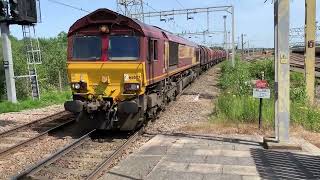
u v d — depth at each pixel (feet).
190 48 93.86
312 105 58.65
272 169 29.32
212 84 107.34
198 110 60.64
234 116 48.88
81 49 44.27
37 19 78.13
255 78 115.03
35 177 29.07
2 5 70.08
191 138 40.60
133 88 42.91
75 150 37.50
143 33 43.29
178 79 76.79
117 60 43.27
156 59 49.55
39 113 61.87
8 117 57.93
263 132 42.96
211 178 27.40
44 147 39.11
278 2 35.50
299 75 93.20
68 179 29.22
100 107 43.14
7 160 34.71
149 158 32.91
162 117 54.80
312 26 61.93
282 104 35.96
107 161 32.17
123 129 43.42
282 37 35.65
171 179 27.37
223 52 286.46
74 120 52.47
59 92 89.20
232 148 36.09
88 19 43.98
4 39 71.56
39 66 93.71
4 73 79.66
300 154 33.76
